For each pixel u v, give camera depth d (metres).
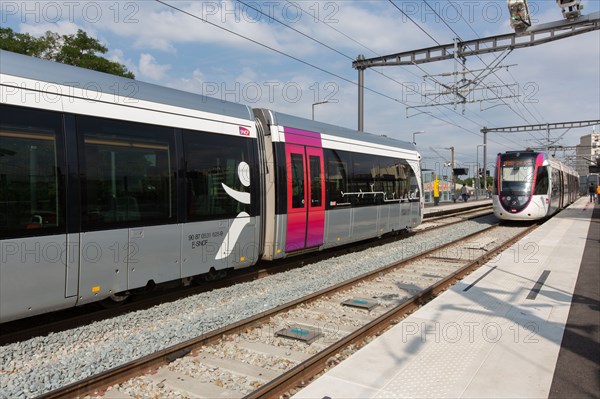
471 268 10.84
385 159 14.89
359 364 4.90
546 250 12.99
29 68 5.76
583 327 6.16
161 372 4.95
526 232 18.95
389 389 4.32
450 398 4.16
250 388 4.62
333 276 10.01
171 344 5.81
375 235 14.22
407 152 16.78
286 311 7.26
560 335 5.84
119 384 4.65
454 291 8.18
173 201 7.46
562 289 8.30
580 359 5.08
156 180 7.21
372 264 11.49
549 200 21.48
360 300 7.83
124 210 6.70
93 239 6.27
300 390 4.41
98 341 6.00
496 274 9.65
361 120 22.30
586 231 17.78
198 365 5.14
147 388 4.57
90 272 6.26
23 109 5.60
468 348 5.38
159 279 7.25
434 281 9.73
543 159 21.72
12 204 5.44
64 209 5.95
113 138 6.61
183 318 6.97
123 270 6.70
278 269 10.94
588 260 11.30
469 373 4.70
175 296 8.23
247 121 9.22
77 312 7.35
